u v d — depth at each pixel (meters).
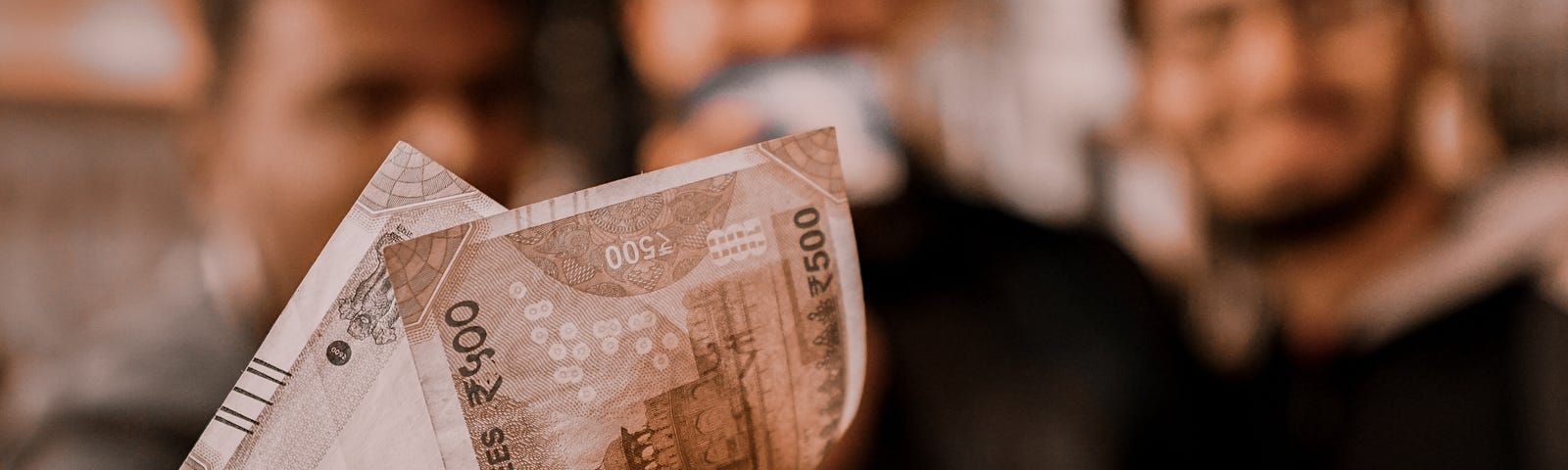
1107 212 1.19
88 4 1.01
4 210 1.05
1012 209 1.10
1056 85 1.21
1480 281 0.96
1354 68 1.04
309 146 0.84
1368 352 1.03
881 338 0.98
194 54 0.90
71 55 1.01
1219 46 1.10
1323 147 1.05
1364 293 1.05
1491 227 0.99
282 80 0.84
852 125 0.99
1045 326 1.00
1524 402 0.93
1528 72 1.12
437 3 0.84
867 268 1.00
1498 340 0.94
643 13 0.96
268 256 0.86
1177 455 1.01
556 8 0.93
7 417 0.80
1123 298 1.04
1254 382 1.08
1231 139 1.10
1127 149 1.23
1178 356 1.04
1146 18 1.19
